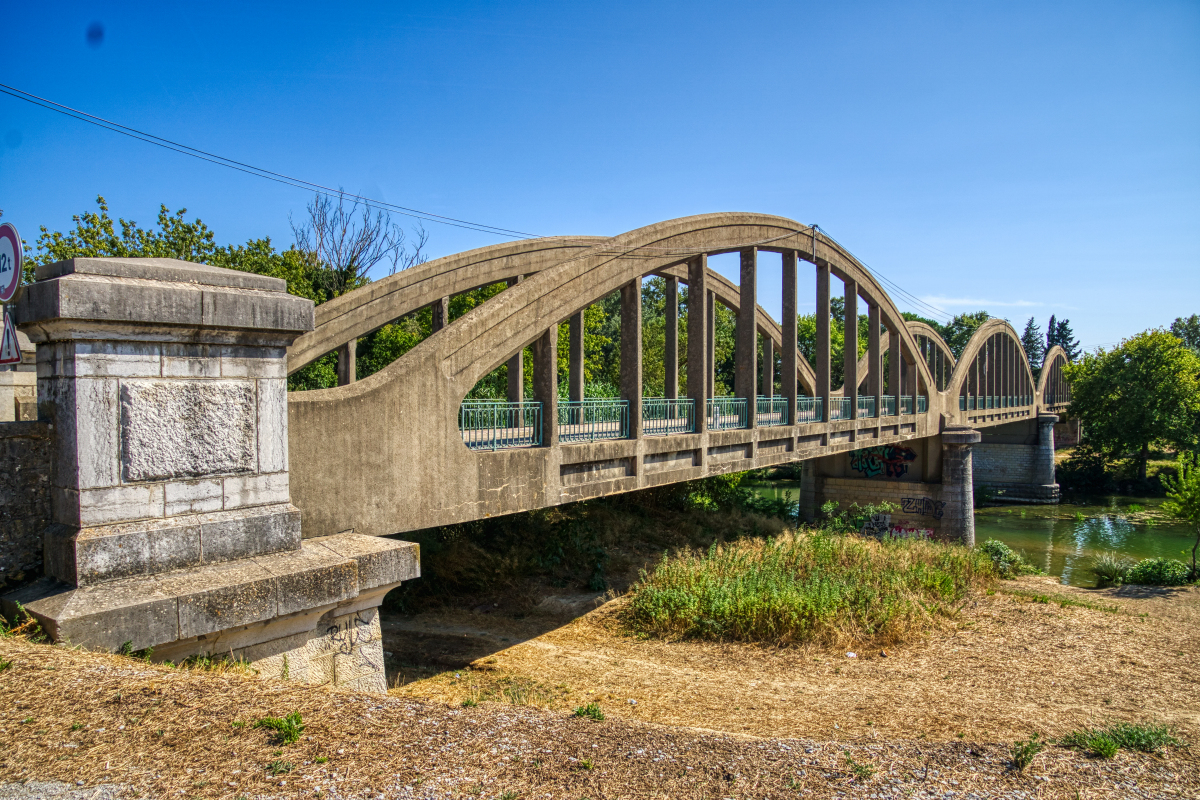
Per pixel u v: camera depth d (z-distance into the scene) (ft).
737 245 51.70
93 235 70.13
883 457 103.81
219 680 16.11
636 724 18.26
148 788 11.59
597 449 38.11
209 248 78.48
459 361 30.22
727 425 55.52
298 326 21.83
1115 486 171.53
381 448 26.73
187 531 19.52
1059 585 66.74
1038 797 16.93
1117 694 33.09
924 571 53.52
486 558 56.18
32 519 18.71
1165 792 17.97
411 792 12.74
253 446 21.31
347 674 23.18
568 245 63.87
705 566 50.70
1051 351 203.92
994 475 172.76
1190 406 165.99
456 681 35.45
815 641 40.68
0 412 31.37
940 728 26.40
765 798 14.74
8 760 11.65
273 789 12.10
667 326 50.19
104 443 18.15
